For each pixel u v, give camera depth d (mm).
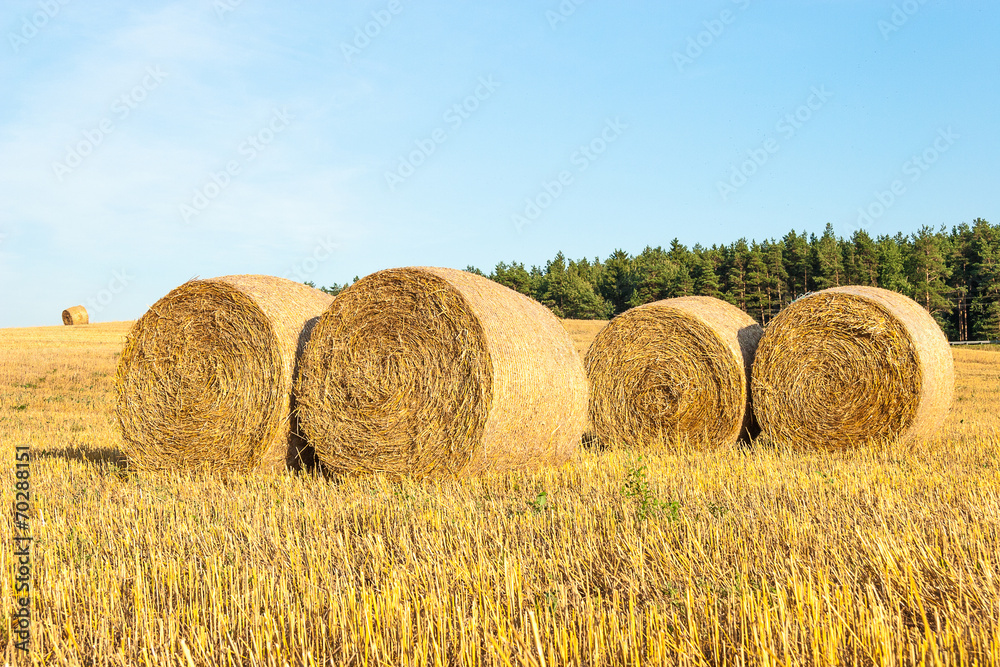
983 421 15219
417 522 6793
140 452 10766
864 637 4137
